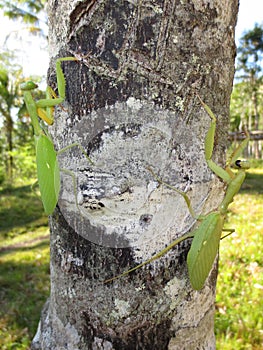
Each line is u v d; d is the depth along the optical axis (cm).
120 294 14
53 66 15
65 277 15
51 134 16
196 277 14
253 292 41
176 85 13
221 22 14
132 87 13
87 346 15
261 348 32
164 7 13
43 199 15
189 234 15
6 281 52
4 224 92
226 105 15
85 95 14
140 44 13
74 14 13
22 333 38
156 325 15
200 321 16
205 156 14
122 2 13
